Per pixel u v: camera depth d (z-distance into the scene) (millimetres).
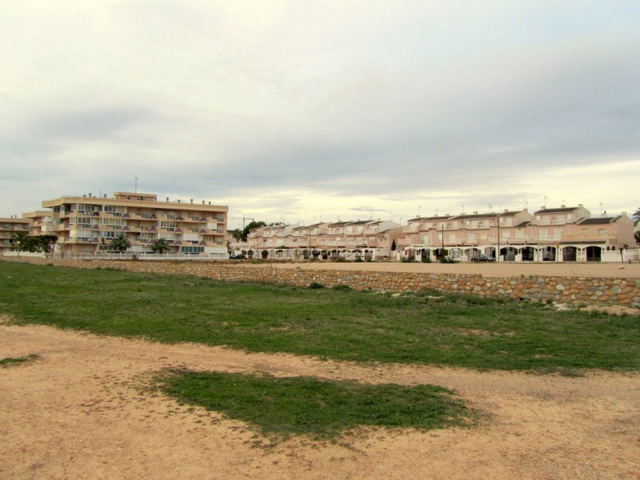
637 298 18328
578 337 12812
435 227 96750
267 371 9531
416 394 7918
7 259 80688
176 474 5094
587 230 74062
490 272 29797
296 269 33344
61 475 5059
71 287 26953
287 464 5340
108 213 88500
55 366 9758
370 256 105625
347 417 6766
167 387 8250
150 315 16672
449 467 5312
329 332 13625
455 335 13156
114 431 6246
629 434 6293
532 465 5371
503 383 8688
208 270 39938
